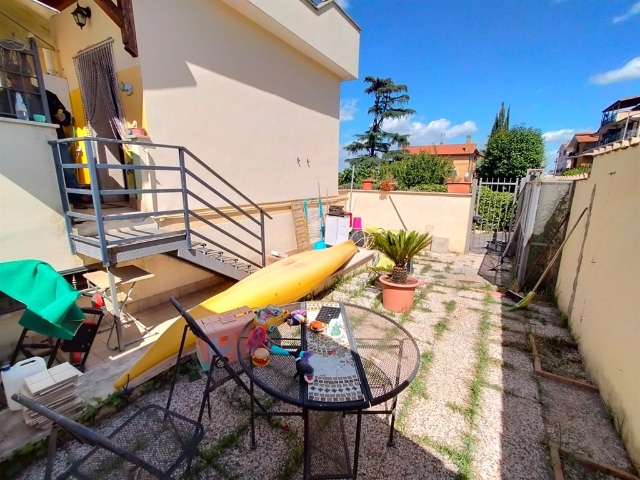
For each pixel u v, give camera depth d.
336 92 8.23
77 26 4.27
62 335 2.33
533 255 4.93
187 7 4.20
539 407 2.49
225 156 5.11
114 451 1.19
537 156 17.78
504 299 4.82
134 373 2.52
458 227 7.87
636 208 2.43
